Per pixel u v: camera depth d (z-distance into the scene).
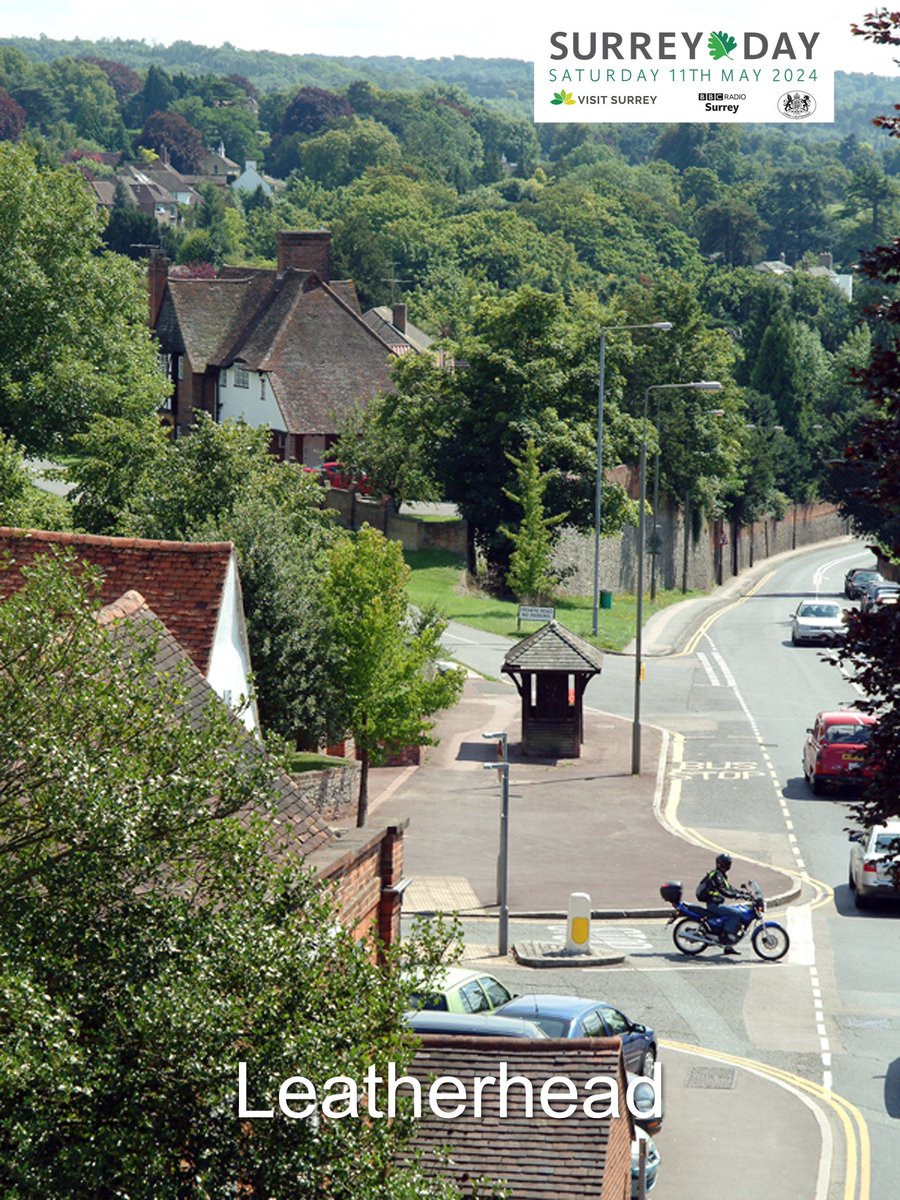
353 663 95.00
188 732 29.08
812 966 79.25
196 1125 26.80
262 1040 27.34
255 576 93.62
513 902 89.75
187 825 28.50
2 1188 25.02
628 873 95.81
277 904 29.20
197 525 100.00
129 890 28.06
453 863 96.44
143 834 28.02
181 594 63.66
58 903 27.78
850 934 84.94
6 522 112.62
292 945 28.17
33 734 27.89
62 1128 25.67
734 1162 55.47
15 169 175.50
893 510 37.88
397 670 95.75
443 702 97.38
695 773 120.94
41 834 28.11
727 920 80.75
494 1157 36.59
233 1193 27.12
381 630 94.62
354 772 104.69
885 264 38.53
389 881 50.25
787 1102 61.16
